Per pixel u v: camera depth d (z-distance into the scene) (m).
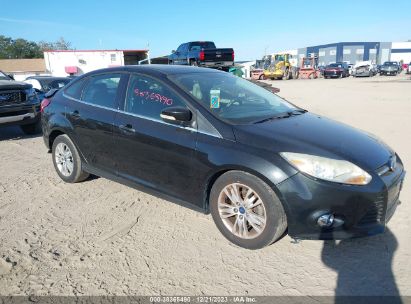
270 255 3.28
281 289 2.83
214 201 3.52
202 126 3.54
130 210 4.27
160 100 3.93
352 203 3.00
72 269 3.13
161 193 3.92
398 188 3.43
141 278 3.00
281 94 19.02
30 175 5.59
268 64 44.97
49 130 5.16
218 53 16.55
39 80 12.03
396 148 6.74
